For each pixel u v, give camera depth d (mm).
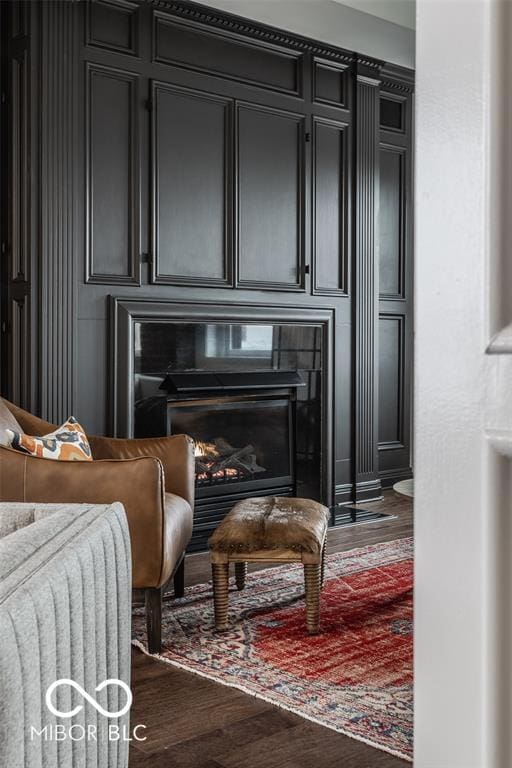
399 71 5809
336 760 2033
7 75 4051
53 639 909
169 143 4363
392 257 6020
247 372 4703
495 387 395
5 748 756
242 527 2955
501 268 396
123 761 1271
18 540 1099
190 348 4445
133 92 4219
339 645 2838
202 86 4488
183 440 3367
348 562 3975
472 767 407
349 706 2346
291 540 2910
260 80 4770
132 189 4219
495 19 398
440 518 422
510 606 396
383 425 5977
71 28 3994
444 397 419
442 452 421
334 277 5195
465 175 411
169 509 2980
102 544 1177
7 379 4094
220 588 2957
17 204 3998
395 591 3480
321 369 5117
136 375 4227
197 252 4488
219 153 4586
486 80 401
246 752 2074
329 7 4555
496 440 393
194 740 2141
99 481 2674
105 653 1170
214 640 2893
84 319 4059
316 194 5066
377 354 5469
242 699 2404
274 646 2828
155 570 2699
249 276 4719
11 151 4031
